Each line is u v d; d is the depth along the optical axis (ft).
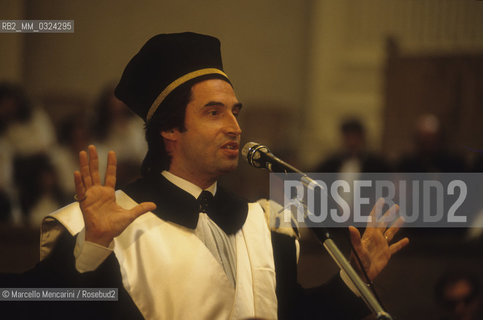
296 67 50.60
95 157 10.88
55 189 33.40
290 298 12.84
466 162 33.24
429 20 47.75
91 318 11.32
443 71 44.32
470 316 21.53
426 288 26.76
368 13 48.75
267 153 11.88
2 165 32.58
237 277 12.23
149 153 12.88
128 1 49.37
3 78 47.06
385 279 26.68
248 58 50.55
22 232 25.99
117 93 13.17
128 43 49.26
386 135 44.86
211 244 12.30
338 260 10.95
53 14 48.52
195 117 12.15
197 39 12.57
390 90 45.03
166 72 12.35
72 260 11.10
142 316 11.40
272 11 50.60
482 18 46.96
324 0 49.26
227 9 50.37
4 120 33.63
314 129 48.75
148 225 12.10
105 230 10.65
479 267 27.25
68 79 48.55
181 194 12.44
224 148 12.18
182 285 11.65
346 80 48.78
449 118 44.11
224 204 12.92
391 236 12.75
